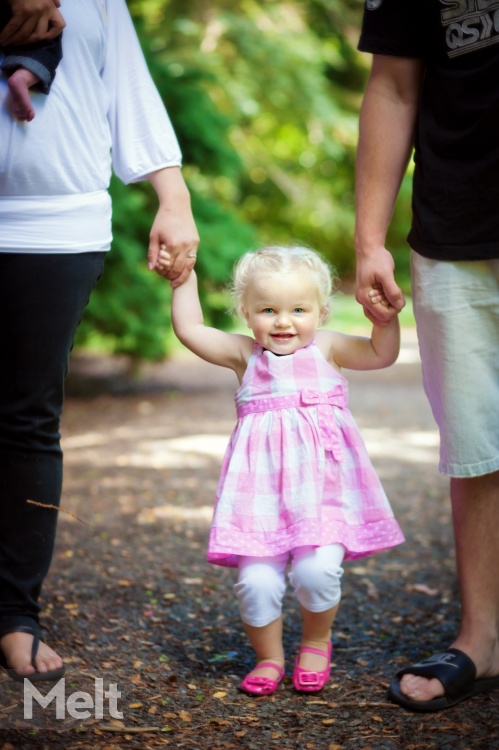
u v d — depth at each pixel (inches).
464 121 93.6
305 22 672.4
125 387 401.7
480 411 96.9
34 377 94.2
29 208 91.8
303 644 102.5
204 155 372.2
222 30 599.5
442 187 95.1
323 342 105.2
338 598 100.3
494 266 95.0
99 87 96.0
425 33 98.0
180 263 104.0
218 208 376.8
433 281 97.3
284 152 755.4
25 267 92.4
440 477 233.0
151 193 362.6
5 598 97.6
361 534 101.0
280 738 88.0
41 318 93.0
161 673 104.1
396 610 130.7
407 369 470.0
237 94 587.2
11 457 95.0
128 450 268.4
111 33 100.1
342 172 788.6
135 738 86.0
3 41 89.4
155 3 593.3
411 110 102.2
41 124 90.9
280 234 804.0
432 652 112.7
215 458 256.8
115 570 147.9
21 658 95.5
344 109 713.0
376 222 101.3
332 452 100.4
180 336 106.5
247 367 104.8
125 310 351.6
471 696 98.2
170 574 147.2
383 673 106.1
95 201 96.1
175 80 370.0
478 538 101.0
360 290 101.5
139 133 102.0
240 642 116.7
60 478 98.7
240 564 101.2
